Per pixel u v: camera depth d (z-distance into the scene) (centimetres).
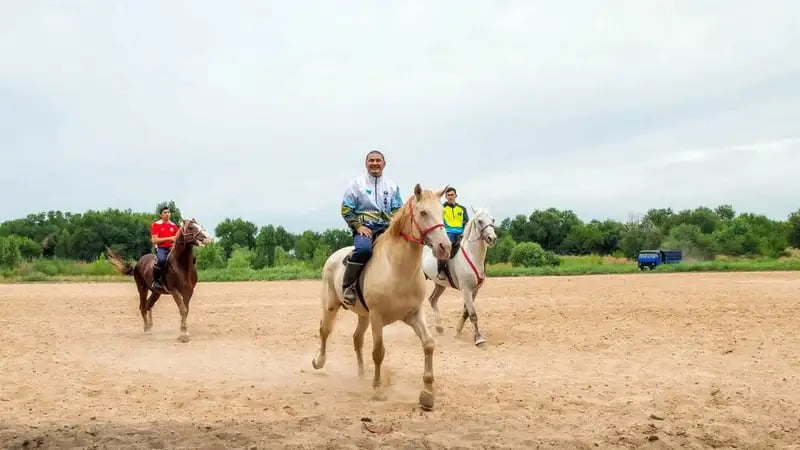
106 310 1850
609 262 5788
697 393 754
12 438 581
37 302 2123
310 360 1019
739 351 1028
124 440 573
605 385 807
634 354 1029
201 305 1984
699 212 9062
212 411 694
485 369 923
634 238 6675
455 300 2025
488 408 694
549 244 9062
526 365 955
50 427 621
